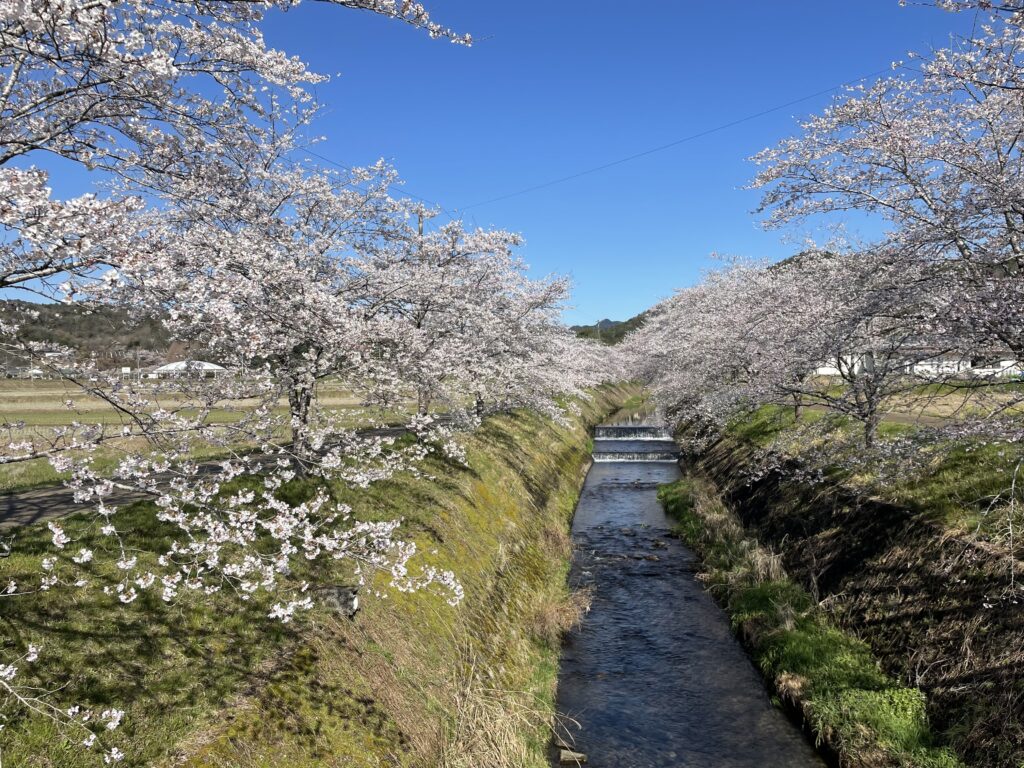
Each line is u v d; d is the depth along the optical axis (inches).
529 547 595.5
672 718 386.0
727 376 844.6
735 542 639.1
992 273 310.2
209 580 285.0
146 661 232.5
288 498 386.9
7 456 198.4
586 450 1347.2
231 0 228.1
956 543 361.7
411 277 493.0
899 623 370.3
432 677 317.7
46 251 170.1
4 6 172.9
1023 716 263.0
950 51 320.5
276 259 320.2
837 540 485.4
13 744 184.4
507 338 775.1
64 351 228.7
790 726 372.2
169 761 198.4
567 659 463.8
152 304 221.9
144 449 484.4
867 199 369.1
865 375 414.0
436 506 477.4
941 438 326.6
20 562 257.9
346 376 385.1
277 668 255.0
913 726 306.8
